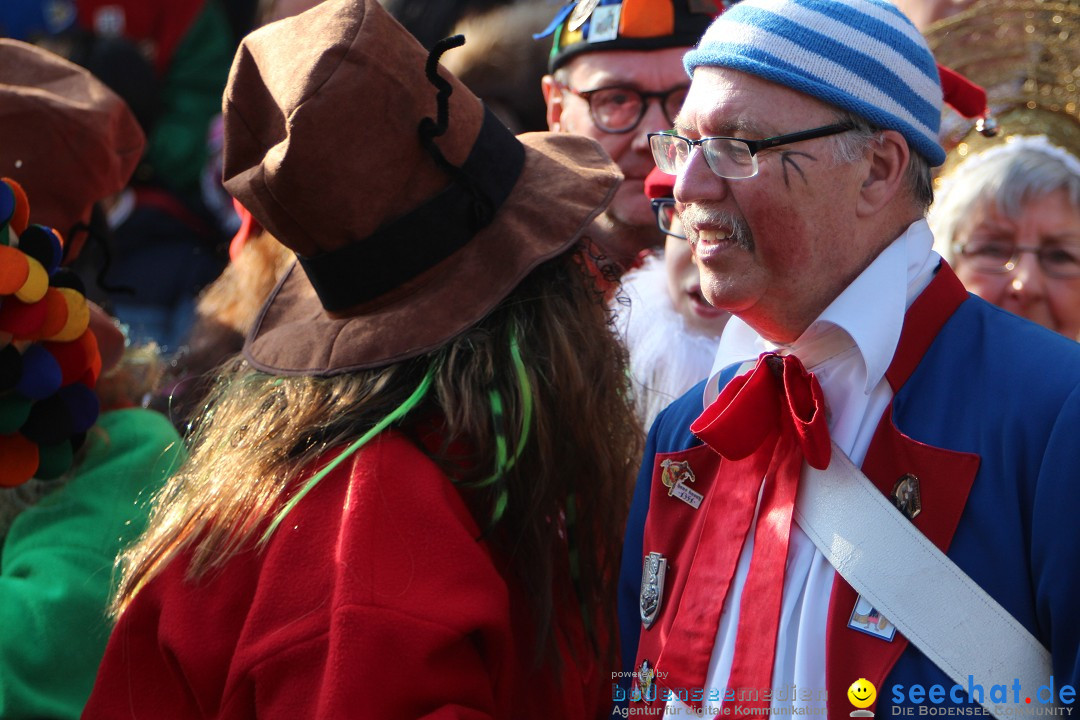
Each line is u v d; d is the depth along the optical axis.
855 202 3.74
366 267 4.30
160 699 4.26
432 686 3.90
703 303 5.65
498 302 4.27
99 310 5.75
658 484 4.26
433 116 4.28
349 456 4.20
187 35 10.62
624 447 4.67
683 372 5.64
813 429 3.62
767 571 3.72
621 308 5.16
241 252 6.67
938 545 3.49
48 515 5.27
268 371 4.46
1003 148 5.40
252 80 4.36
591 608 4.57
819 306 3.82
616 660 4.64
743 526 3.88
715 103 3.73
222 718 3.99
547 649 4.34
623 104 6.11
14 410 4.77
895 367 3.70
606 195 4.53
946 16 6.42
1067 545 3.30
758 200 3.68
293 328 4.60
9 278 4.56
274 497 4.19
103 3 10.84
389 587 3.94
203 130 10.23
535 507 4.34
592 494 4.56
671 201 5.45
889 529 3.54
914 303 3.77
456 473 4.27
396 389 4.31
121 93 9.62
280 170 4.09
